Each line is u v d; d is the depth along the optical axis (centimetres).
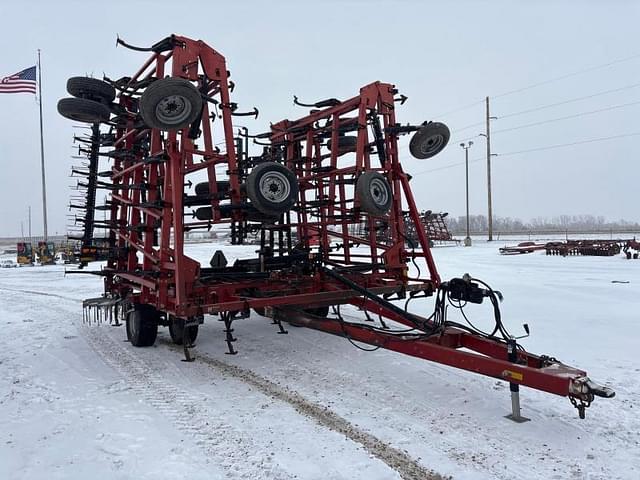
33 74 2864
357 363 580
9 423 418
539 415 412
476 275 1491
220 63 647
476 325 770
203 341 720
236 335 759
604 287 1168
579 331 713
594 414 412
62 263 3197
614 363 553
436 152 766
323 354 628
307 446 362
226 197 652
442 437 374
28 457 351
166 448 362
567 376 344
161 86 507
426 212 3491
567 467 324
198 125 647
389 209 678
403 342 467
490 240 4066
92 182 841
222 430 393
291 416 421
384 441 368
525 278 1395
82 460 346
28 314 1032
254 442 370
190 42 618
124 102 757
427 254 700
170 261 601
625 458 336
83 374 565
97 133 845
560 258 2198
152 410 441
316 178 813
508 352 399
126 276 723
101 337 771
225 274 631
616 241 2558
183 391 495
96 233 978
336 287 655
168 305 586
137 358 630
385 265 715
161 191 716
